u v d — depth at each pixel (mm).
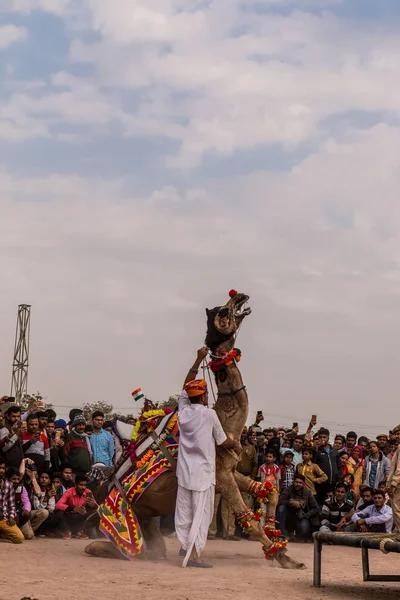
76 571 9328
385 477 16812
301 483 15969
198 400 10602
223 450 10805
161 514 11016
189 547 10016
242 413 10984
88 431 16562
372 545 8047
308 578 9555
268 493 10859
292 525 15852
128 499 10852
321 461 16984
